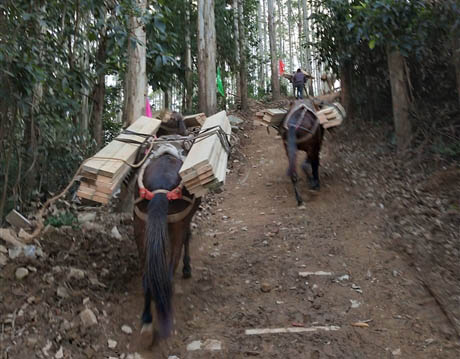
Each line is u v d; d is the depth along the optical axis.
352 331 4.18
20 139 6.96
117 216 6.75
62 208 7.10
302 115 7.77
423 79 9.79
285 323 4.37
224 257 6.02
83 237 5.44
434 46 9.12
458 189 6.83
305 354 3.88
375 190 7.82
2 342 3.44
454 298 4.50
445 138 8.50
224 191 9.34
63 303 4.06
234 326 4.35
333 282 5.12
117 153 4.56
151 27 7.22
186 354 3.90
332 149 11.08
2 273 4.19
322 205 7.77
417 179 7.67
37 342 3.55
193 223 7.39
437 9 7.29
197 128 6.44
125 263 5.21
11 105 5.41
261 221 7.34
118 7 5.88
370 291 4.88
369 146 10.24
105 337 3.87
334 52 12.49
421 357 3.78
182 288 5.07
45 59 6.00
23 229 5.23
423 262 5.28
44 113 6.48
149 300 3.74
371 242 6.04
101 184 4.14
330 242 6.22
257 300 4.85
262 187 9.33
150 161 4.45
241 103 19.53
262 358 3.85
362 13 7.98
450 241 5.55
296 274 5.36
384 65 11.14
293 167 7.59
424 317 4.32
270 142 13.21
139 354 3.80
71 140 8.08
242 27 20.23
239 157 11.93
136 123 5.50
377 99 11.58
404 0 7.43
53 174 7.58
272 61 23.03
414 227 6.15
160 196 3.79
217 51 19.55
